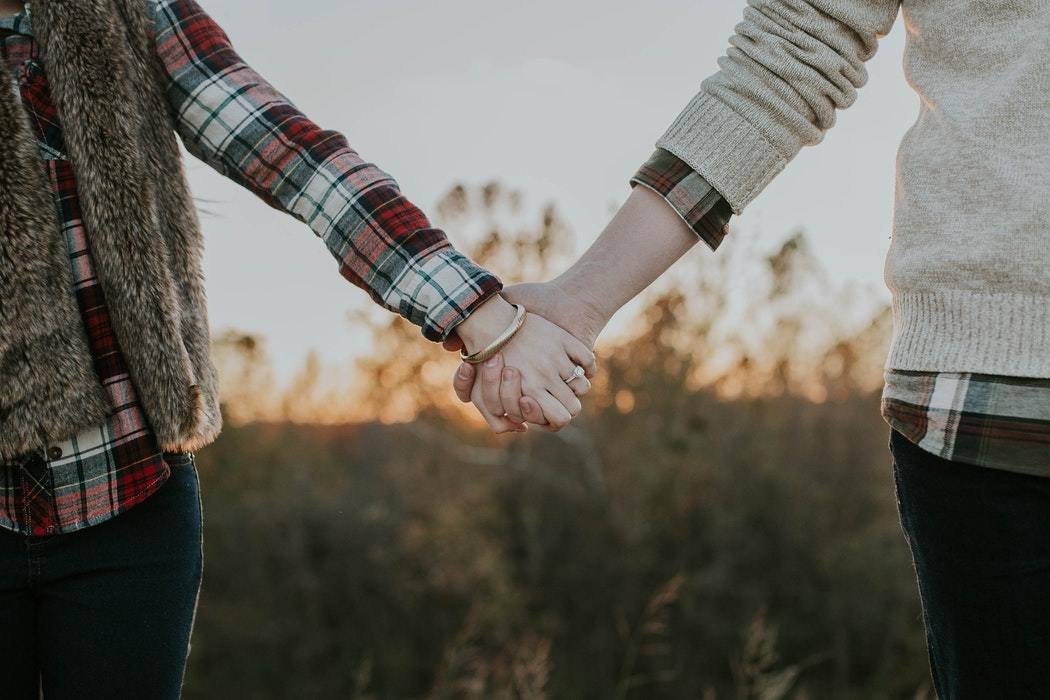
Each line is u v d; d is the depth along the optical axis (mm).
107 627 1172
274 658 10367
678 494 9539
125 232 1149
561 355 1507
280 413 12094
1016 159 980
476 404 1582
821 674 8961
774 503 9453
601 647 8758
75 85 1143
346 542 10617
